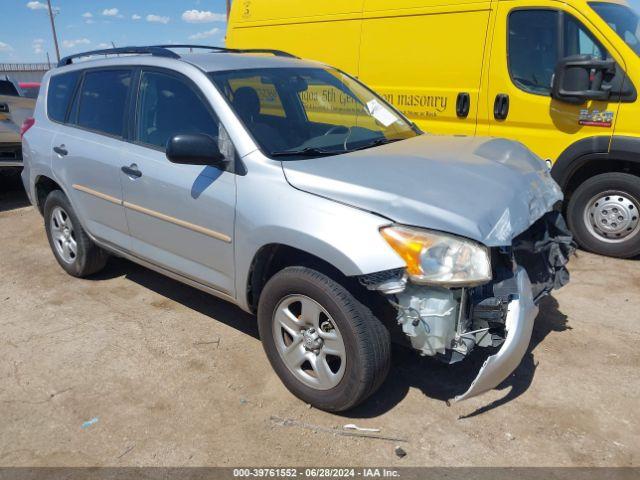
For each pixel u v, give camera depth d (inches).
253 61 153.2
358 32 245.4
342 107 157.4
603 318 159.0
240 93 136.8
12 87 338.0
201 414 121.7
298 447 111.5
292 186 117.3
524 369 135.1
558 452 108.7
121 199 156.3
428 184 113.0
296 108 146.4
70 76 184.5
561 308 165.3
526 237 126.3
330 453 109.7
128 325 160.6
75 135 173.3
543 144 205.3
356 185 111.4
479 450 109.7
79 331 157.6
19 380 134.9
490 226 104.3
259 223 119.3
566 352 142.0
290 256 124.6
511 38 205.8
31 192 200.8
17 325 161.9
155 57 155.0
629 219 197.0
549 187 131.3
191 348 147.9
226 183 127.3
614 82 188.5
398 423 117.7
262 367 138.9
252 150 125.8
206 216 131.8
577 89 189.9
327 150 133.2
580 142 196.7
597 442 111.0
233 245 127.3
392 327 112.6
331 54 257.3
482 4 209.2
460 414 120.0
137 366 140.0
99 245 178.2
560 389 127.4
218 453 110.3
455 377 132.4
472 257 101.0
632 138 187.5
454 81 221.3
